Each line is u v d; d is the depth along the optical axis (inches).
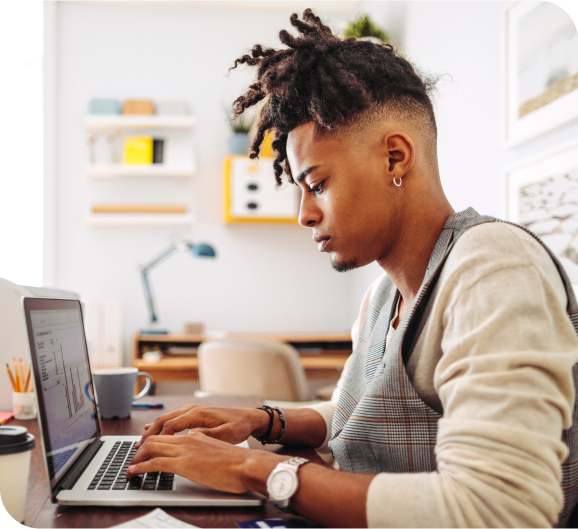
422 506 18.9
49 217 122.2
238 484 23.7
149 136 127.1
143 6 129.3
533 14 62.7
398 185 28.3
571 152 56.5
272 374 78.7
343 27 108.0
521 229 25.3
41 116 124.2
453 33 84.8
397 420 25.8
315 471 21.9
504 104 68.5
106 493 23.7
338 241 28.3
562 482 24.3
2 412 44.9
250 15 132.5
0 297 44.7
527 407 19.2
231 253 130.0
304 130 28.5
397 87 28.9
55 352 26.9
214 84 131.0
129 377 42.0
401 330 26.3
